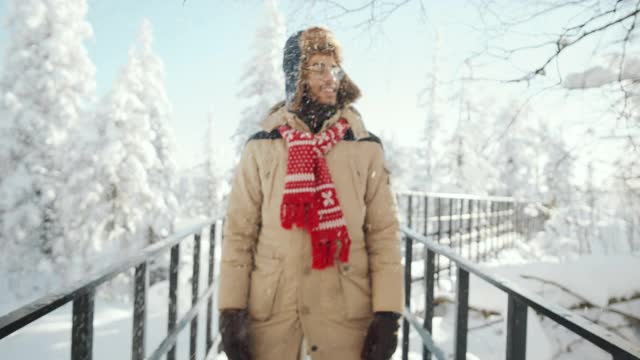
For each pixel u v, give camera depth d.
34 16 19.06
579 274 5.96
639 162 3.67
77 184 19.19
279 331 1.80
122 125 20.09
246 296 1.85
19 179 18.55
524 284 6.12
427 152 23.70
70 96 19.78
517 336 1.46
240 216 1.90
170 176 23.88
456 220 10.00
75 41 19.97
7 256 18.86
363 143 1.89
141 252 1.93
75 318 1.30
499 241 13.91
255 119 17.66
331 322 1.77
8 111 18.73
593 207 5.04
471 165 20.80
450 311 6.79
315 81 1.92
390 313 1.75
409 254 3.33
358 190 1.82
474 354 5.53
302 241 1.78
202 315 6.52
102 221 19.61
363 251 1.85
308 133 1.82
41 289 19.27
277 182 1.83
